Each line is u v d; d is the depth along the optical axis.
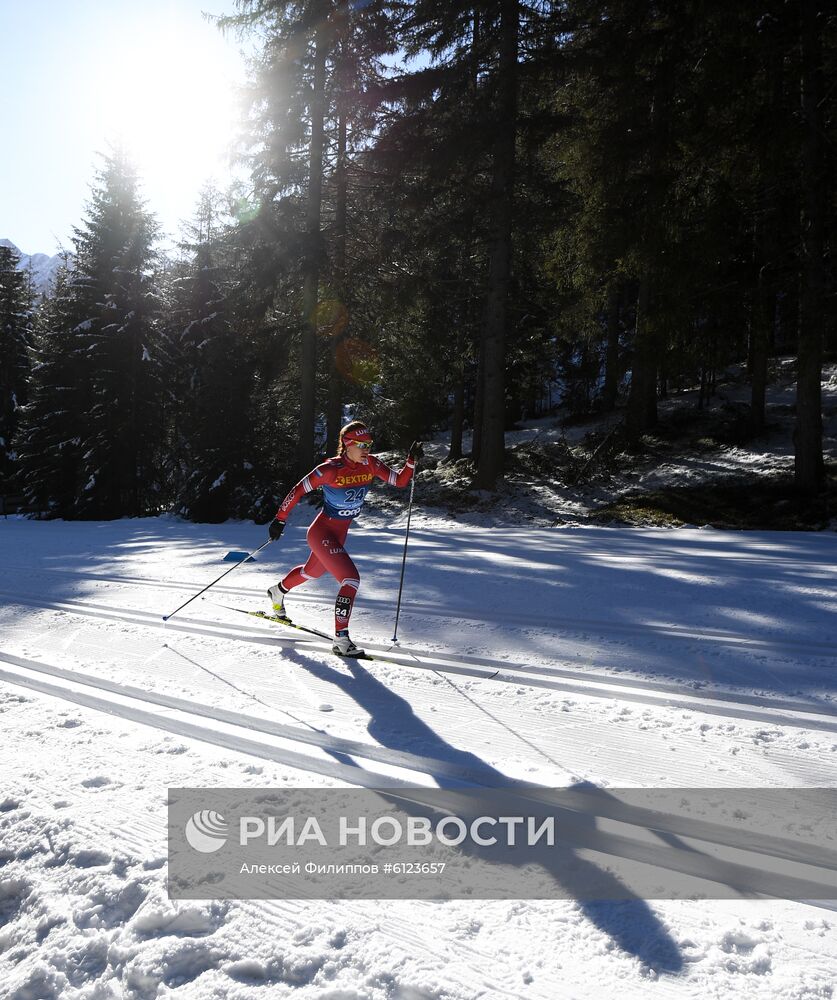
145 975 1.70
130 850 2.19
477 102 16.41
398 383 20.92
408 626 5.44
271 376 21.12
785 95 13.84
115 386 25.44
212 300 25.12
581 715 3.41
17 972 1.77
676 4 14.52
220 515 20.66
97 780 2.71
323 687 3.98
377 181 19.31
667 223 14.47
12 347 34.16
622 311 28.22
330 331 19.75
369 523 15.92
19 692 3.99
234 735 3.21
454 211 18.20
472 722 3.36
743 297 15.01
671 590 6.35
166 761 2.90
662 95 15.55
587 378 29.36
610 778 2.70
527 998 1.55
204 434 21.34
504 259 16.84
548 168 18.75
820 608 5.46
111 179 26.81
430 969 1.66
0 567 9.65
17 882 2.12
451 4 15.98
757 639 4.68
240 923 1.86
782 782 2.62
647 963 1.66
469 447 28.98
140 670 4.40
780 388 25.41
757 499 14.46
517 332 22.34
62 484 27.11
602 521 14.78
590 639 4.83
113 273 25.84
